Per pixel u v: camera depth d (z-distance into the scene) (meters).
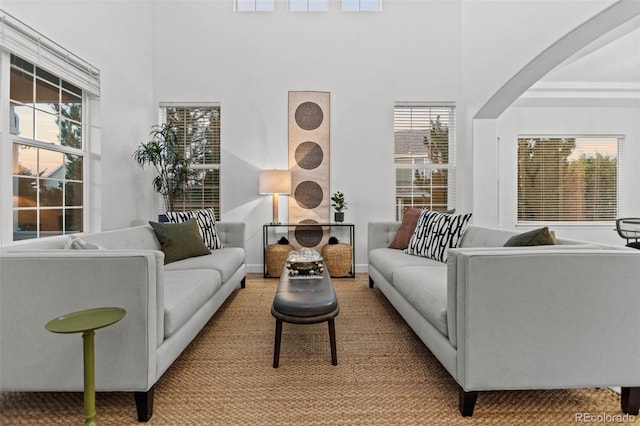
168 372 1.78
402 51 4.49
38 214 2.52
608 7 2.51
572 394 1.56
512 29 3.44
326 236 4.50
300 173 4.48
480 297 1.35
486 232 2.56
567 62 3.53
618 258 1.37
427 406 1.47
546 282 1.36
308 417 1.40
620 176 5.15
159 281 1.48
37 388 1.37
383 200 4.51
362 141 4.50
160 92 4.41
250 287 3.62
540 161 5.15
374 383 1.67
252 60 4.45
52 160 2.67
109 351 1.37
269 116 4.46
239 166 4.45
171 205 4.10
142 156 3.87
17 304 1.36
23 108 2.37
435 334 1.67
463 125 4.47
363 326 2.46
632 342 1.38
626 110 5.13
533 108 5.11
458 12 4.49
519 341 1.36
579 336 1.37
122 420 1.38
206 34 4.43
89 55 3.00
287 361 1.91
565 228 5.11
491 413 1.42
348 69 4.48
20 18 2.22
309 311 1.77
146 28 4.19
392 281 2.52
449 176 4.59
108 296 1.37
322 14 4.46
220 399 1.53
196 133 4.48
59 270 1.36
